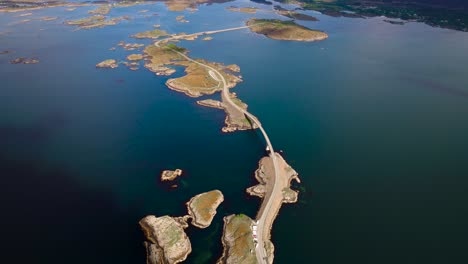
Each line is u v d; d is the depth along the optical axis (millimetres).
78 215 120125
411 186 134625
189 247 107875
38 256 104938
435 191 132250
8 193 130125
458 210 123562
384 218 120312
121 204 125000
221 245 109250
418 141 162250
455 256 106812
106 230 114125
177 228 112375
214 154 153250
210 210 120562
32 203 125250
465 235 114000
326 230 115500
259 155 152625
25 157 151000
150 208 123250
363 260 105562
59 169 143625
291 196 127625
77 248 107688
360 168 144125
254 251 105750
